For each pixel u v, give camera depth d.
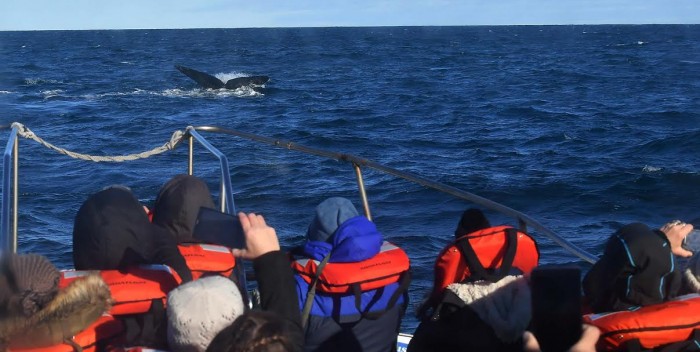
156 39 177.62
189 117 40.00
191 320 2.92
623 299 3.58
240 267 4.48
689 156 27.25
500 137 32.44
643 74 66.88
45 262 3.33
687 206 20.66
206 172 23.77
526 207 20.72
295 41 158.50
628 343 3.38
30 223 17.23
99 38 187.50
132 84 58.25
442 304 4.03
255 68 78.69
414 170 25.86
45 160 24.89
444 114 40.84
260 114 41.56
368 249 3.90
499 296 3.95
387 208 19.28
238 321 2.58
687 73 67.88
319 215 4.00
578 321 2.52
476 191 22.20
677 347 3.37
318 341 3.93
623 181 22.80
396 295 3.96
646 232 3.55
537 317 2.54
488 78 64.62
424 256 14.63
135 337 3.52
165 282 3.60
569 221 19.16
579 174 24.11
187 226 4.30
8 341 2.99
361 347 3.96
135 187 21.77
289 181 22.47
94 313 3.03
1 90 53.50
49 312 2.96
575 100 47.22
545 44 134.62
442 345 4.02
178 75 67.25
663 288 3.58
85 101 47.06
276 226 17.56
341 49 119.56
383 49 118.94
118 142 32.00
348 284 3.85
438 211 18.84
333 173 23.42
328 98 49.41
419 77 65.81
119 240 3.77
